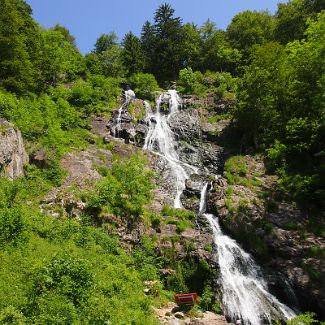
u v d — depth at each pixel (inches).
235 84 1750.7
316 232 850.1
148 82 1797.5
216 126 1501.0
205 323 614.5
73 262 519.8
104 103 1502.2
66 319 420.2
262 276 808.3
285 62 1243.8
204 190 1081.4
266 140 1259.8
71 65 1800.0
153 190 1035.3
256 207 939.3
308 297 737.6
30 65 1328.7
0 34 1197.1
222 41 2353.6
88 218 808.9
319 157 1048.8
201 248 828.6
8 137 852.0
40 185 878.4
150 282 715.4
